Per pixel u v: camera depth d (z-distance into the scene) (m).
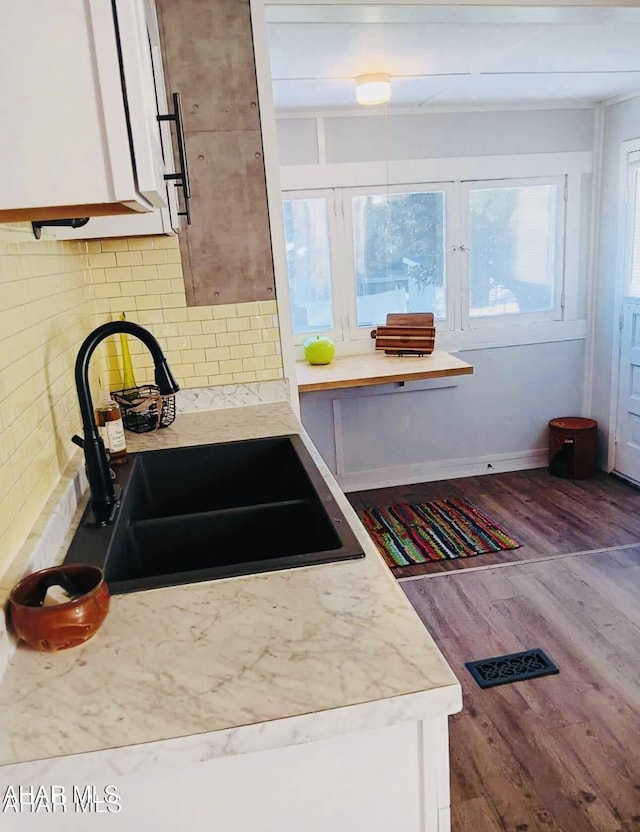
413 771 0.81
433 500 4.01
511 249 4.13
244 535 1.32
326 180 3.76
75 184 0.73
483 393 4.29
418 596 2.88
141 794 0.76
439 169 3.88
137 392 1.89
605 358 4.21
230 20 1.85
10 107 0.71
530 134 3.96
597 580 2.92
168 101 1.87
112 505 1.27
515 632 2.55
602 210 4.09
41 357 1.27
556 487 4.11
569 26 2.34
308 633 0.87
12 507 1.01
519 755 1.94
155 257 1.97
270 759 0.77
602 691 2.19
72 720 0.73
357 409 4.14
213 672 0.80
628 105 3.73
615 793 1.79
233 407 2.10
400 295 4.05
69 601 0.87
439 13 1.96
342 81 3.01
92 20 0.70
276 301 2.06
